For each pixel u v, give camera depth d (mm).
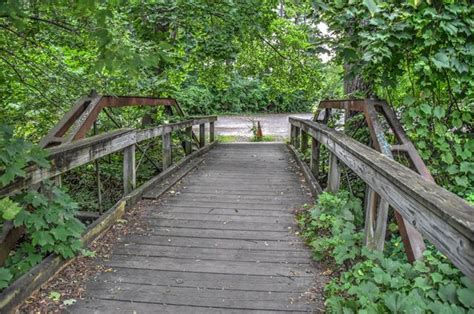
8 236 2281
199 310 2154
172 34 6238
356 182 4461
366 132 4672
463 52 2920
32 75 4477
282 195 4648
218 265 2727
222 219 3727
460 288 1626
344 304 1889
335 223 2951
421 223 1616
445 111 3432
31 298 2182
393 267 1997
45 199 2354
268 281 2498
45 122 4930
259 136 12375
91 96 4188
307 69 9156
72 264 2627
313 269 2676
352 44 3514
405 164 3244
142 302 2219
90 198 4926
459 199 1539
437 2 2959
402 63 3494
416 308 1514
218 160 7309
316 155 5383
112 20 2688
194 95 19391
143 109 6426
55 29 4020
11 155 1990
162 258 2828
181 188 4961
